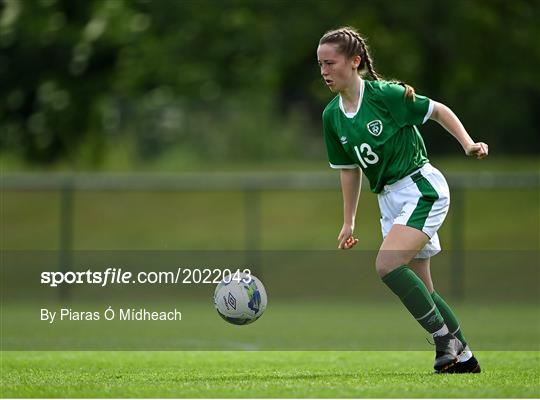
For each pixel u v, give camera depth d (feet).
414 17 343.67
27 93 360.07
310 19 337.93
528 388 76.18
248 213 277.44
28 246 267.59
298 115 310.86
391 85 85.25
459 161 318.45
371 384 79.05
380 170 85.81
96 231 270.05
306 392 73.92
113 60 358.23
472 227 267.18
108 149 308.60
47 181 233.96
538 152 334.44
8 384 81.30
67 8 355.77
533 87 342.64
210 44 336.29
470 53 345.92
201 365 102.47
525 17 348.18
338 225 269.64
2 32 343.05
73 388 77.46
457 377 84.17
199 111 302.86
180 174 260.42
